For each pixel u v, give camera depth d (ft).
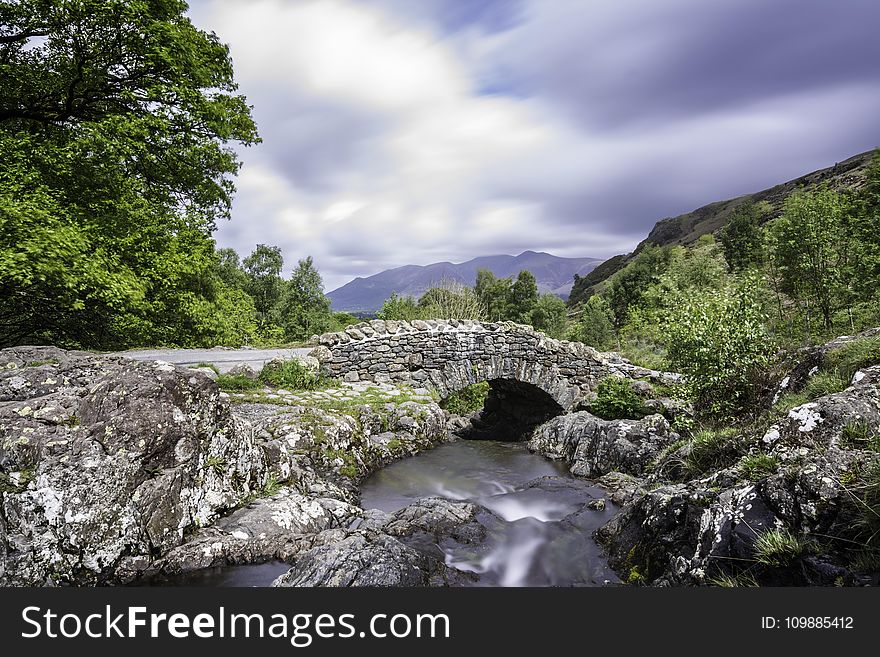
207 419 21.49
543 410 58.90
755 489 13.61
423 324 50.60
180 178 52.39
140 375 20.10
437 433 43.09
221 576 17.71
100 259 34.30
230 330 65.21
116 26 39.65
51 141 38.47
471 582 18.03
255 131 58.80
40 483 16.24
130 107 45.83
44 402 18.65
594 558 19.61
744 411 25.88
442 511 24.22
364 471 32.45
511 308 161.89
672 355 30.48
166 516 18.63
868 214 45.75
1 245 29.63
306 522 21.58
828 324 43.14
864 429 13.25
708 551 13.64
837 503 11.71
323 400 38.86
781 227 44.34
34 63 43.86
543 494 30.04
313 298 129.29
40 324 45.65
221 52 53.06
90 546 16.71
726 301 27.84
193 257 47.65
